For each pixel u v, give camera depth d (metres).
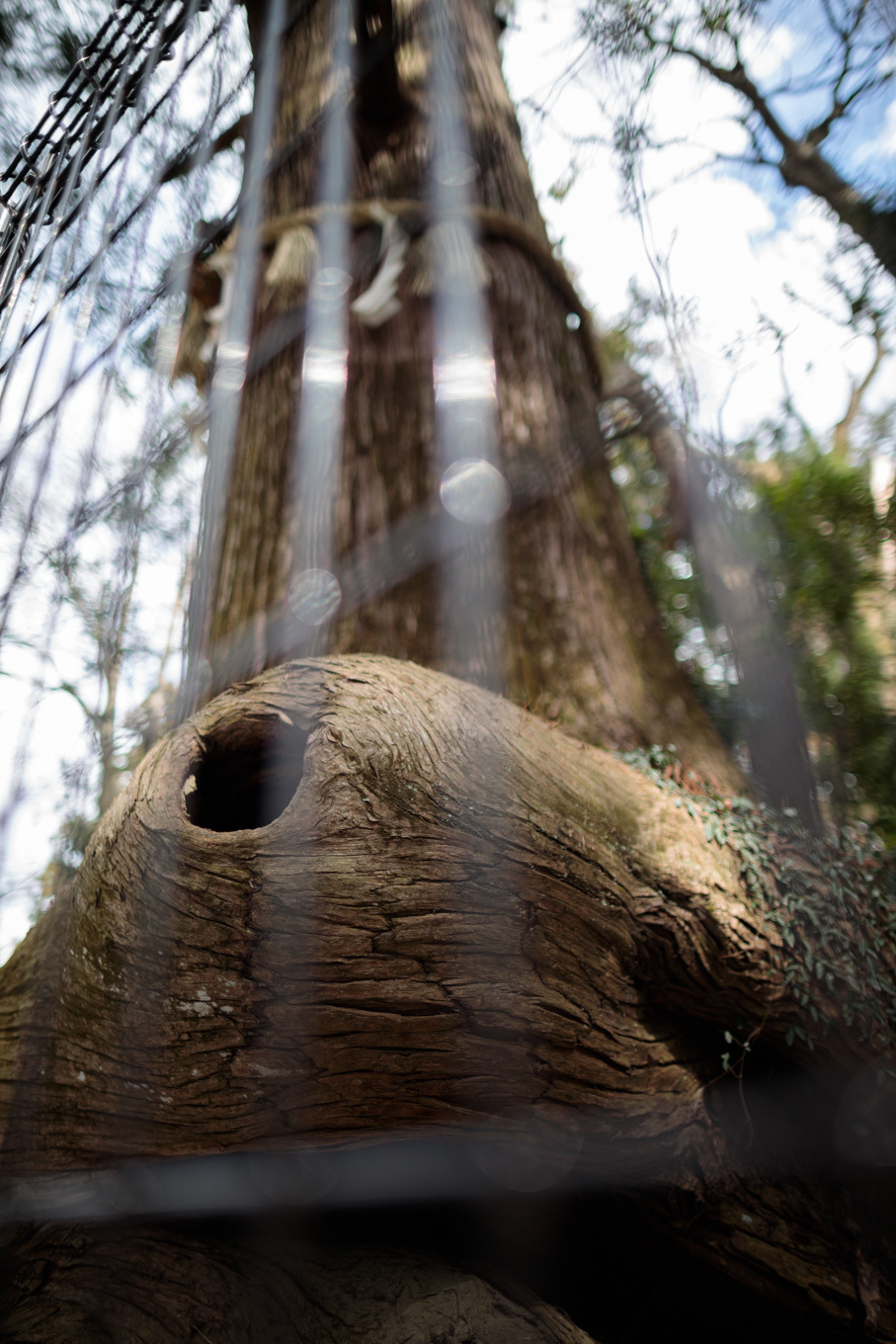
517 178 5.29
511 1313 2.30
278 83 5.10
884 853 3.31
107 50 2.38
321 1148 2.17
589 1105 2.31
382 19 4.82
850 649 5.60
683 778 3.48
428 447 4.09
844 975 2.71
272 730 2.32
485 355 4.35
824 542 5.58
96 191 2.13
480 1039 2.10
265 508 3.96
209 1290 2.25
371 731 2.20
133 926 2.03
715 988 2.63
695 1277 2.65
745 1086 2.82
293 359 4.30
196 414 4.38
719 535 5.29
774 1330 2.62
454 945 2.09
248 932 1.96
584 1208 2.72
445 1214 2.72
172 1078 1.96
